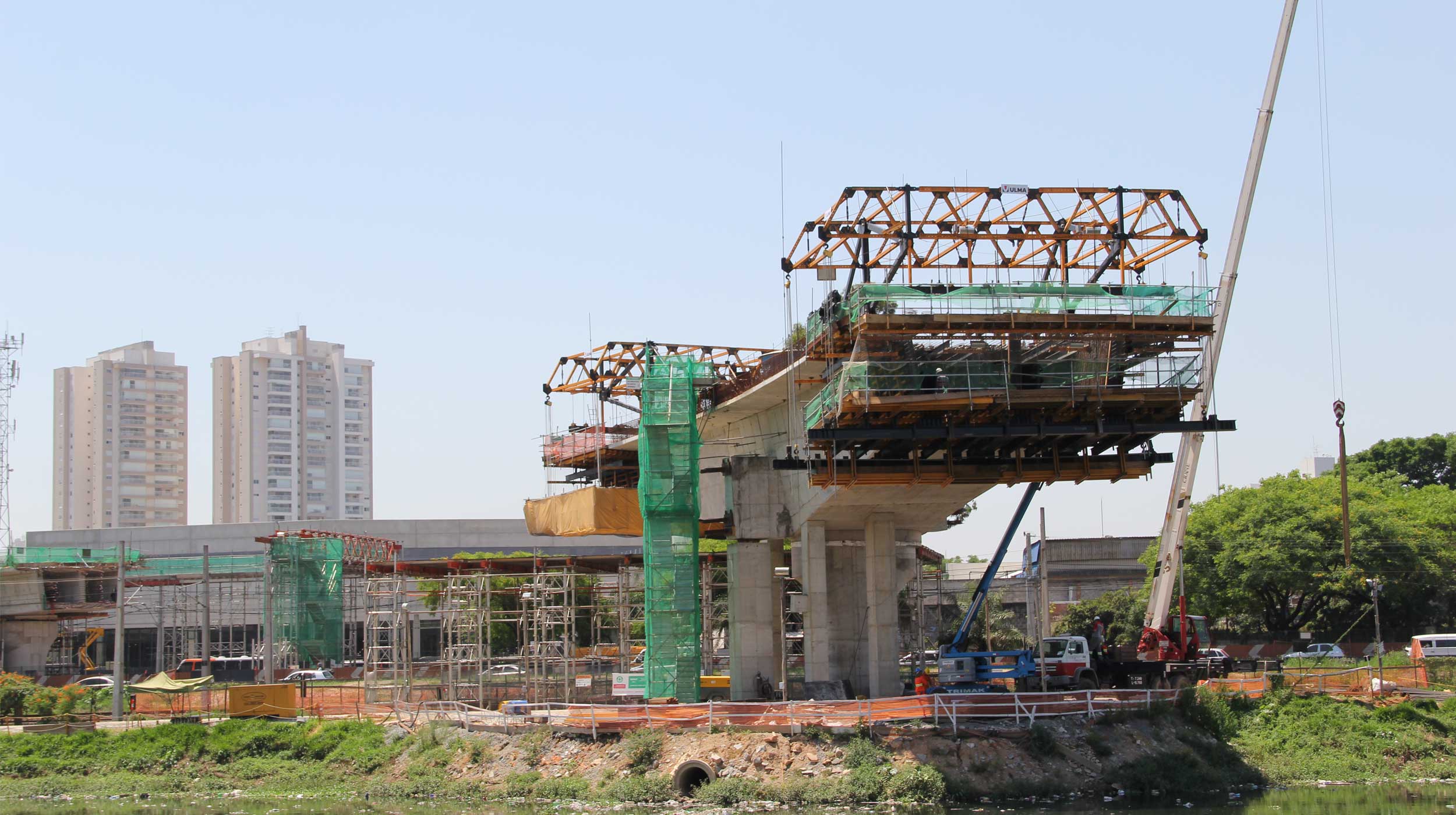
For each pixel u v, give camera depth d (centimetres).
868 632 6588
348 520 12888
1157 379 5409
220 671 9462
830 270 5788
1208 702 5634
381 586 9125
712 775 4869
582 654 9450
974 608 6150
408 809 4962
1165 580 6581
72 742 6272
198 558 11369
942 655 5991
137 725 6681
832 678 7400
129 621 12075
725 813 4562
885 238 5762
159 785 5638
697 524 6481
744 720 5247
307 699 7194
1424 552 9000
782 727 5091
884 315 5181
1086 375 5344
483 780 5278
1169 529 6606
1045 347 5403
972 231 5803
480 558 8000
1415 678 6562
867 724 5056
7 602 9606
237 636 11975
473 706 6712
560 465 8775
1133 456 5909
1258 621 10012
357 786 5522
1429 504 9719
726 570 8275
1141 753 5116
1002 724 5206
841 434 5362
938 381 5391
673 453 6500
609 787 4931
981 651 6053
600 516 7131
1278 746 5572
